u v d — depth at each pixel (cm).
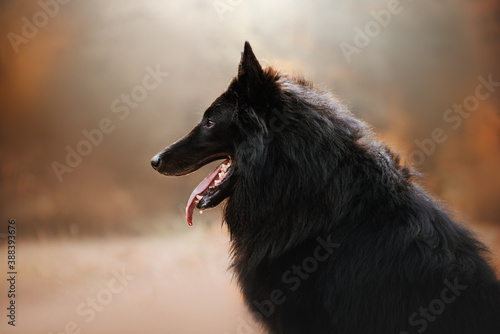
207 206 380
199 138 386
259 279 359
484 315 309
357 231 335
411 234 326
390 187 344
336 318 331
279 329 354
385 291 321
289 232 346
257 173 350
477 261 332
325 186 340
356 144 357
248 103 358
